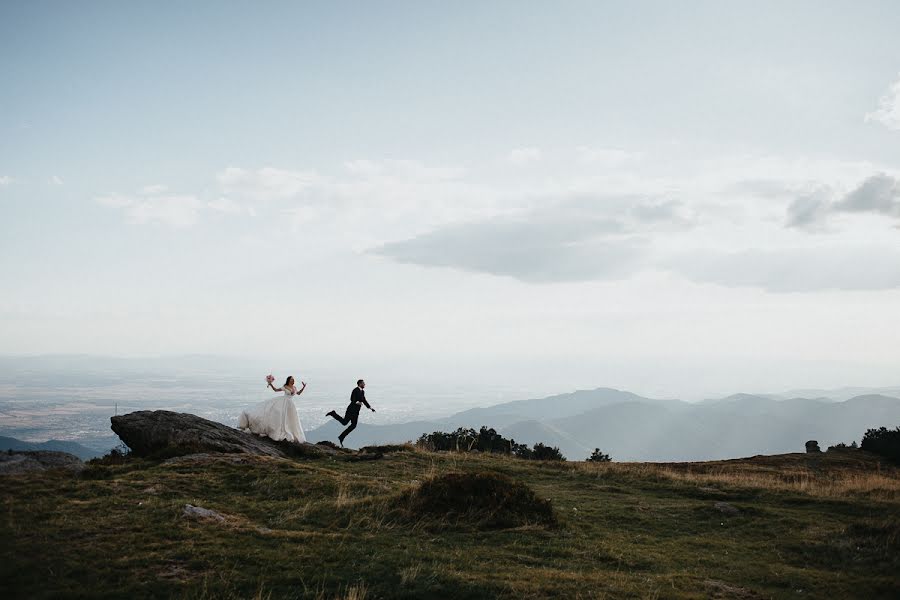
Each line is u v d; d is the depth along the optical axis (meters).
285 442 23.19
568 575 10.32
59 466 16.92
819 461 33.09
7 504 12.40
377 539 11.95
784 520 16.11
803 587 10.74
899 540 13.17
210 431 21.22
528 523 14.00
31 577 8.77
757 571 11.65
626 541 13.75
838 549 13.16
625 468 26.20
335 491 15.98
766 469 29.55
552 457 34.78
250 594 8.69
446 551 11.50
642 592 9.66
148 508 12.80
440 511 14.03
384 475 20.41
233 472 17.11
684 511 17.33
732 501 19.61
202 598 8.34
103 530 11.14
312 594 8.77
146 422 20.91
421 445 30.36
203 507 13.50
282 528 12.53
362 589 8.91
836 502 18.53
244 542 11.03
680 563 12.05
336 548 11.09
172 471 16.89
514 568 10.64
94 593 8.34
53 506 12.50
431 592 9.12
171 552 10.12
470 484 14.78
